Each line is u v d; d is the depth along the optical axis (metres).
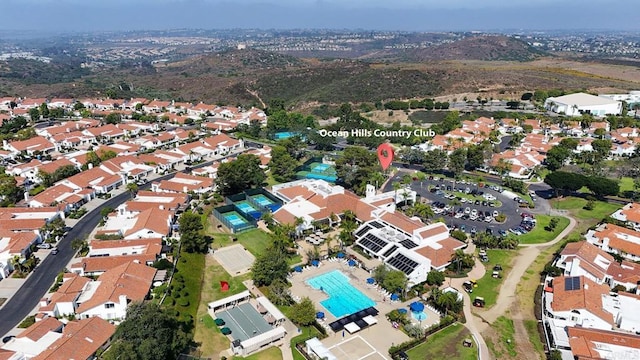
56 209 152.62
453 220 159.25
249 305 110.19
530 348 96.69
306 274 123.56
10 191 167.12
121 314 103.19
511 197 181.50
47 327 94.56
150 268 117.56
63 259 129.00
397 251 126.94
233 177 175.88
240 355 93.06
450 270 125.44
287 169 199.50
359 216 153.12
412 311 106.94
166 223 144.25
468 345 96.44
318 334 99.69
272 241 133.38
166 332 83.69
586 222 157.88
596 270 118.19
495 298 113.81
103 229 144.75
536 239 145.12
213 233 148.00
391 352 93.06
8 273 121.19
